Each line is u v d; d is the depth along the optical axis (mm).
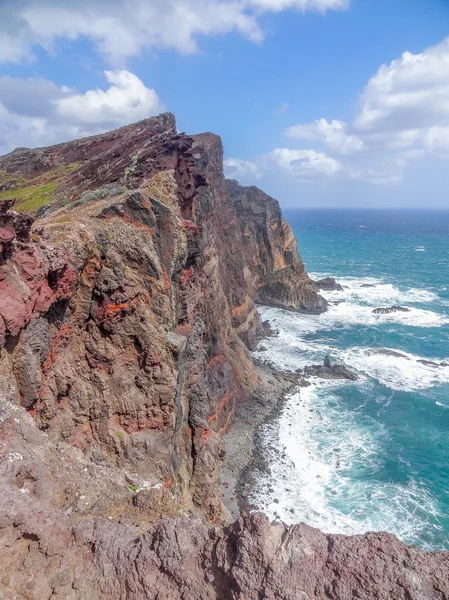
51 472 14430
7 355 16562
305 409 50938
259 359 65812
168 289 24578
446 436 45719
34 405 18109
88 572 9992
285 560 9203
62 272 19156
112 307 21219
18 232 17078
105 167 37906
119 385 21688
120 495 14609
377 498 36094
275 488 37219
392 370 62875
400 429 46969
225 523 27875
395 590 8453
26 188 44125
